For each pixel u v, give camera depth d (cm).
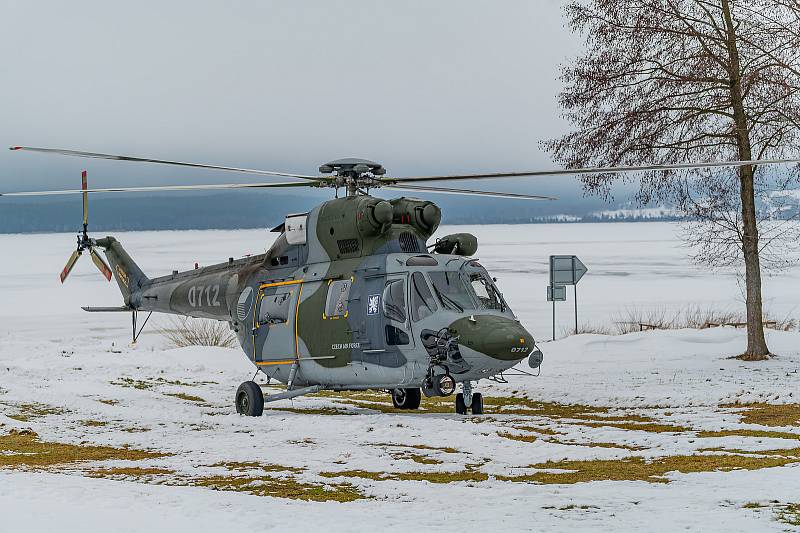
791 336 3891
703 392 2509
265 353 2592
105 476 1487
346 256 2419
